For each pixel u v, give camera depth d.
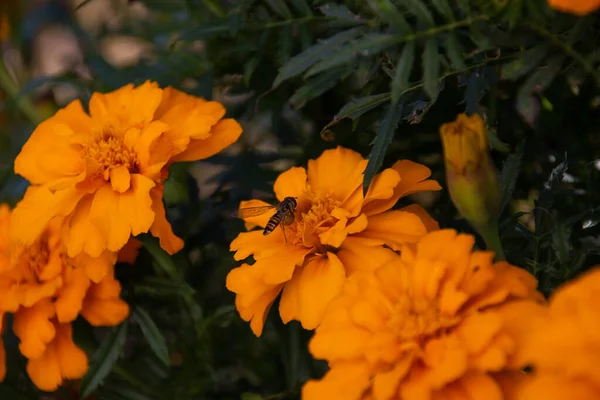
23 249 0.41
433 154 0.42
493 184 0.36
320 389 0.35
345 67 0.39
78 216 0.39
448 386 0.34
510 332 0.34
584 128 0.41
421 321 0.34
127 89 0.41
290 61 0.38
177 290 0.42
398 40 0.37
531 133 0.41
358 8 0.40
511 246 0.40
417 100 0.39
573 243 0.40
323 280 0.37
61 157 0.40
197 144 0.40
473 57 0.38
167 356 0.41
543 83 0.37
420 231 0.37
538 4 0.36
